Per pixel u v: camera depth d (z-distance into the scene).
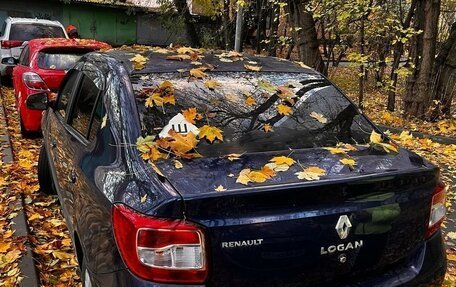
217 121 2.81
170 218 2.03
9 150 6.63
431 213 2.59
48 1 21.69
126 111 2.73
